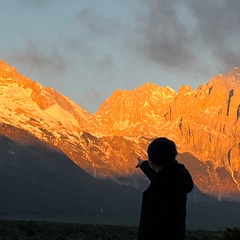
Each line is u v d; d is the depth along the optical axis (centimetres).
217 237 4800
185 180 1973
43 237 9800
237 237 4591
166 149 1988
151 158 1995
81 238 10038
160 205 1950
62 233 11000
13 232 10200
